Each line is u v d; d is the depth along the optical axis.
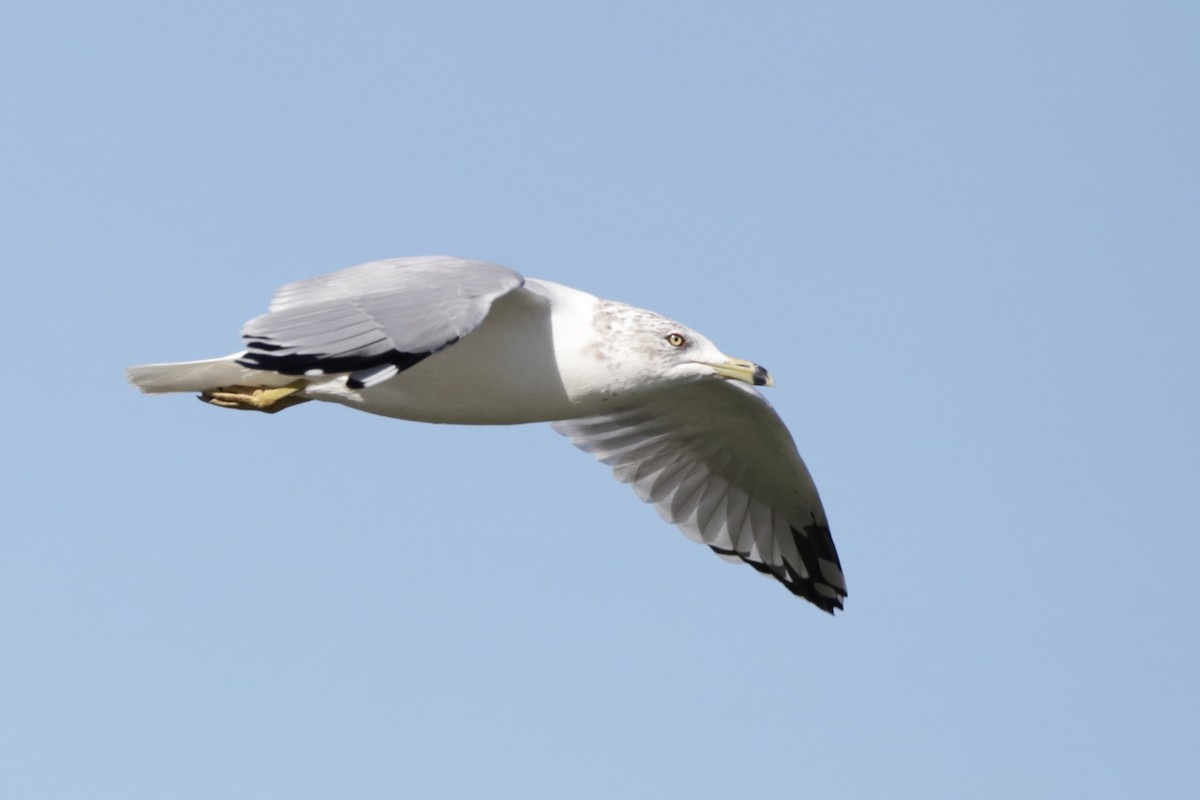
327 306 12.41
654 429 16.72
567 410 14.34
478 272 12.88
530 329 14.02
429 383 13.98
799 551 17.52
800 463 16.61
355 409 14.26
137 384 13.84
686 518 17.30
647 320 14.31
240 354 13.70
